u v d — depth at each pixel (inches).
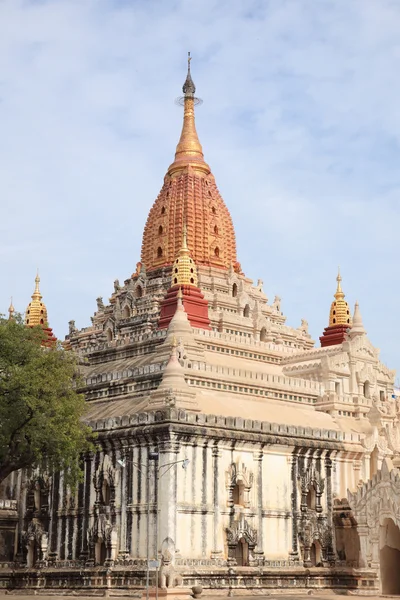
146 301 4594.0
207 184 4918.8
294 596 3134.8
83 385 3213.6
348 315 4904.0
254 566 3213.6
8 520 3545.8
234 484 3245.6
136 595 2984.7
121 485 3221.0
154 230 4862.2
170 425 3065.9
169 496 3034.0
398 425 4008.4
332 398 4035.4
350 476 3713.1
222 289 4650.6
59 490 3476.9
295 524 3432.6
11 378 2834.6
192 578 2999.5
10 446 2891.2
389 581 3454.7
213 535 3147.1
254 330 4601.4
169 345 3863.2
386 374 4478.3
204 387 3663.9
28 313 5157.5
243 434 3292.3
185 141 5044.3
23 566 3486.7
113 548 3157.0
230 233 4916.3
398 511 3336.6
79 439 2994.6
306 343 5002.5
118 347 4249.5
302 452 3528.5
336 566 3491.6
